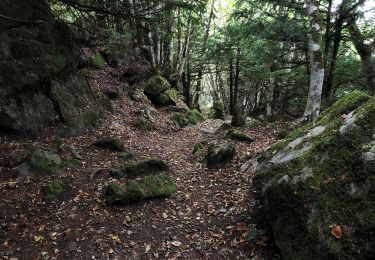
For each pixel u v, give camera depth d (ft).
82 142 32.50
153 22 30.30
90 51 54.29
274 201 16.60
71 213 20.88
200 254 17.65
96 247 17.99
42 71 33.24
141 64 61.41
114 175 25.85
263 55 42.04
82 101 37.63
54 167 25.45
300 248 14.38
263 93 93.56
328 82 40.24
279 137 32.63
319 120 20.20
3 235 18.47
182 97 70.28
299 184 15.74
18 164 24.75
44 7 35.60
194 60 86.02
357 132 15.49
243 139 34.91
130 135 38.50
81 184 24.31
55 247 17.95
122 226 19.88
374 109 15.64
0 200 21.04
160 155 33.55
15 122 29.37
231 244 17.80
